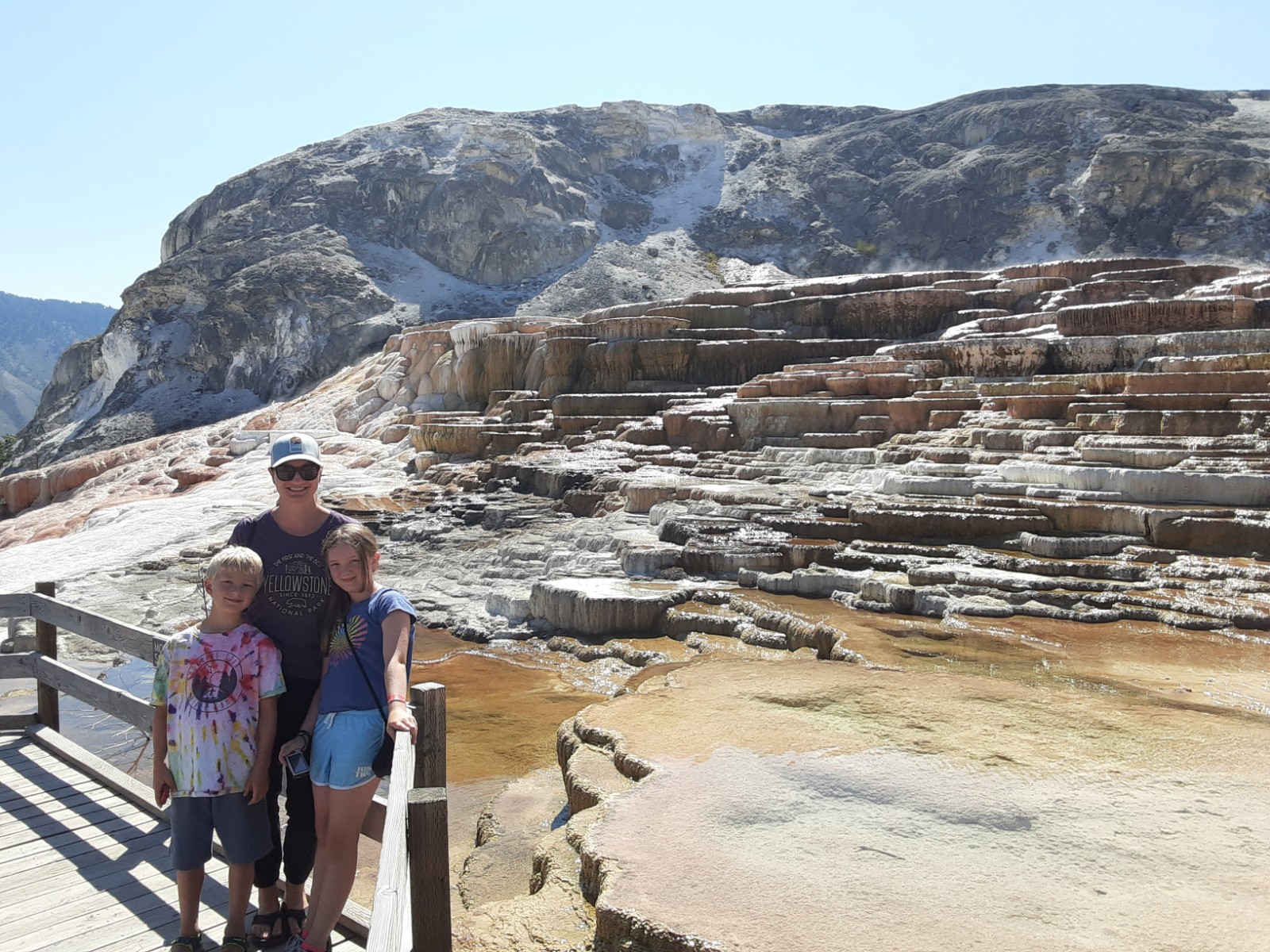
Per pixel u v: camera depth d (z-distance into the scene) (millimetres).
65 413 44906
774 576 8422
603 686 7137
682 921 2660
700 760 3914
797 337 18203
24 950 2961
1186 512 8055
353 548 2881
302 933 2738
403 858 2189
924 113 62219
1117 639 6484
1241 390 10508
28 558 13992
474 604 9742
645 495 11398
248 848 2885
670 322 18062
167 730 2938
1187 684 5402
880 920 2658
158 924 3131
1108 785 3625
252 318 40469
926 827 3264
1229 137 50750
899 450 11469
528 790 4918
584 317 21938
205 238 48562
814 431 13172
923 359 14695
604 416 15984
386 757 2826
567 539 10953
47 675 4746
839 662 5535
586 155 57344
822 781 3670
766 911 2717
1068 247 46219
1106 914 2684
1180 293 16094
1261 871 2934
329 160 53531
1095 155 48281
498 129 51344
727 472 12430
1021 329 15477
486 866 4016
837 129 63938
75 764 4430
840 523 9234
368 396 22453
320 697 2885
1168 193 46469
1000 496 9422
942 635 6629
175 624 9539
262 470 18531
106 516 16406
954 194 50688
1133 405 10508
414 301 42750
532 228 48438
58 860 3551
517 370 19641
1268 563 7465
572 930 3027
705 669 5359
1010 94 61062
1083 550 8164
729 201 55219
